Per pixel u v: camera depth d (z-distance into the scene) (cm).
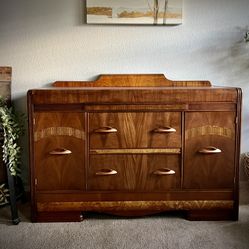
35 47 240
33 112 198
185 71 246
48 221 207
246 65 247
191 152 203
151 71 245
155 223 205
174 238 185
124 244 179
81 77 244
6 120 203
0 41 238
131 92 198
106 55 243
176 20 239
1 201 227
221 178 206
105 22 237
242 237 187
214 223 205
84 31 240
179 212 223
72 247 176
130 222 207
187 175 205
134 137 201
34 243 180
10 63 241
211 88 201
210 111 201
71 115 199
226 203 207
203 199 207
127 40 242
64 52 242
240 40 245
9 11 237
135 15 237
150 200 206
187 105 199
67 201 205
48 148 201
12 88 242
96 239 185
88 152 202
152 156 204
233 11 242
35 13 238
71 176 204
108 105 199
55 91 197
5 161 203
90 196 205
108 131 199
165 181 205
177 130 201
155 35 243
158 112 200
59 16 238
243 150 250
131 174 204
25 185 247
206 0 241
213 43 245
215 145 204
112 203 206
